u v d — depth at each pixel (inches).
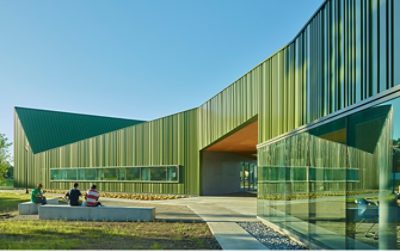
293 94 481.1
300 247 403.2
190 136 1225.4
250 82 748.0
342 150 323.3
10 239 424.5
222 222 587.8
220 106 992.9
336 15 352.2
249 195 1239.5
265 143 593.6
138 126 1411.2
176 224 574.2
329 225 346.9
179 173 1250.0
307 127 411.8
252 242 420.2
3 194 1505.9
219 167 1278.3
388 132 252.7
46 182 1924.2
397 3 248.4
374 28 278.7
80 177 1681.8
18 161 2217.0
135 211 616.7
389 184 253.6
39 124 2256.4
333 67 355.6
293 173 453.7
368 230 278.2
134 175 1412.4
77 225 550.3
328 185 351.3
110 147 1533.0
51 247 374.6
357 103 296.4
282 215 490.3
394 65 250.5
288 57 506.0
